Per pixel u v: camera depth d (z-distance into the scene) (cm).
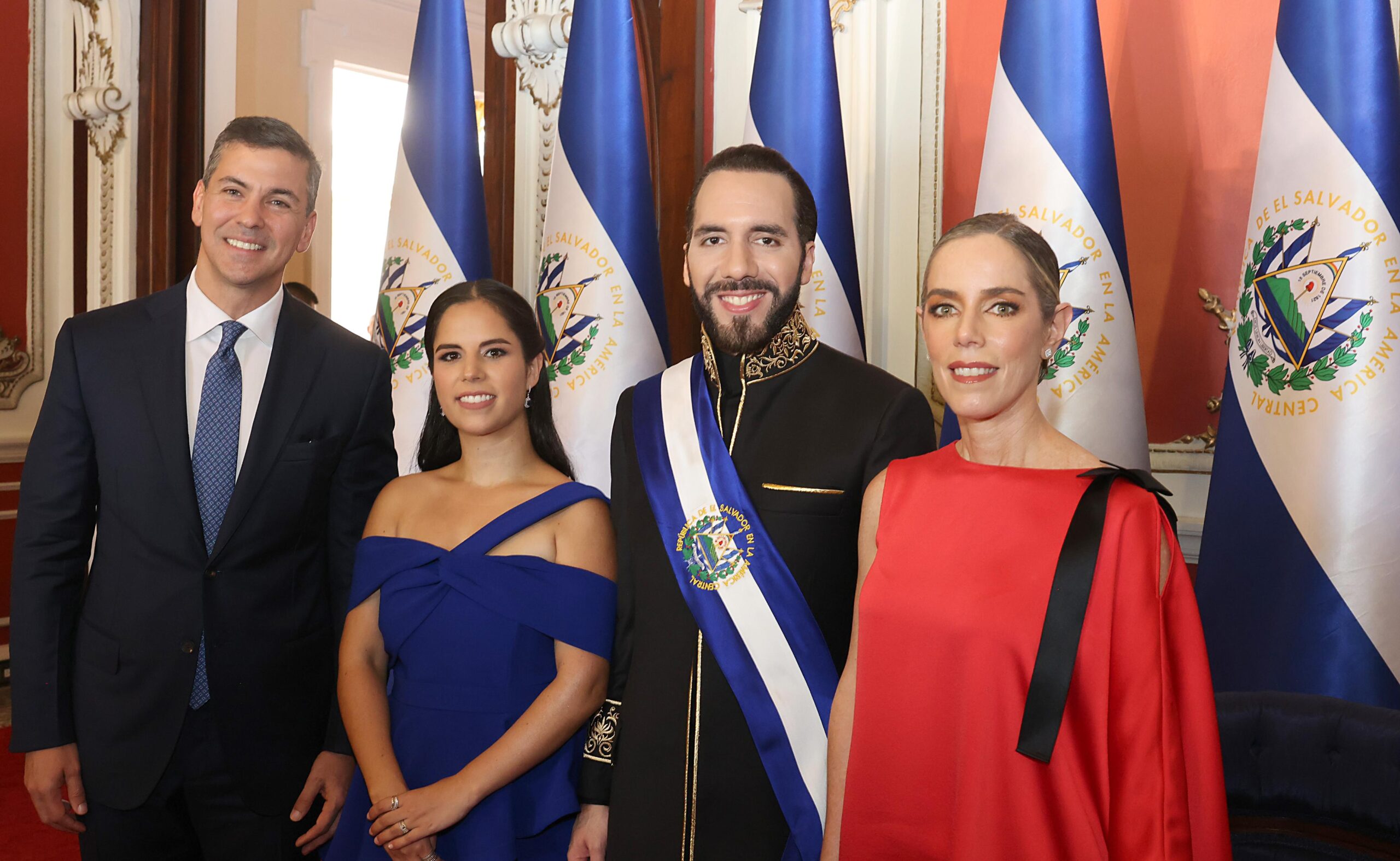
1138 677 126
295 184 197
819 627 158
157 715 187
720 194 162
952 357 137
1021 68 242
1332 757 158
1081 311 234
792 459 163
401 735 172
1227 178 276
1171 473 284
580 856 169
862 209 323
